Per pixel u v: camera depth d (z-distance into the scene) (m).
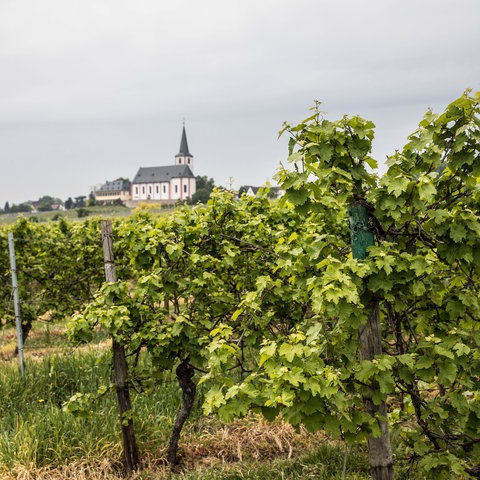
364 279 3.83
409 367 3.72
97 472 5.63
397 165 3.68
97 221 14.58
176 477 5.56
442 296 4.13
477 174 3.78
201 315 6.14
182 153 181.12
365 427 3.63
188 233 6.35
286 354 3.21
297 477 5.29
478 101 3.55
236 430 6.57
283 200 3.79
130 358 8.14
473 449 3.99
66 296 12.95
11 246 9.40
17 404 7.41
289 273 4.75
